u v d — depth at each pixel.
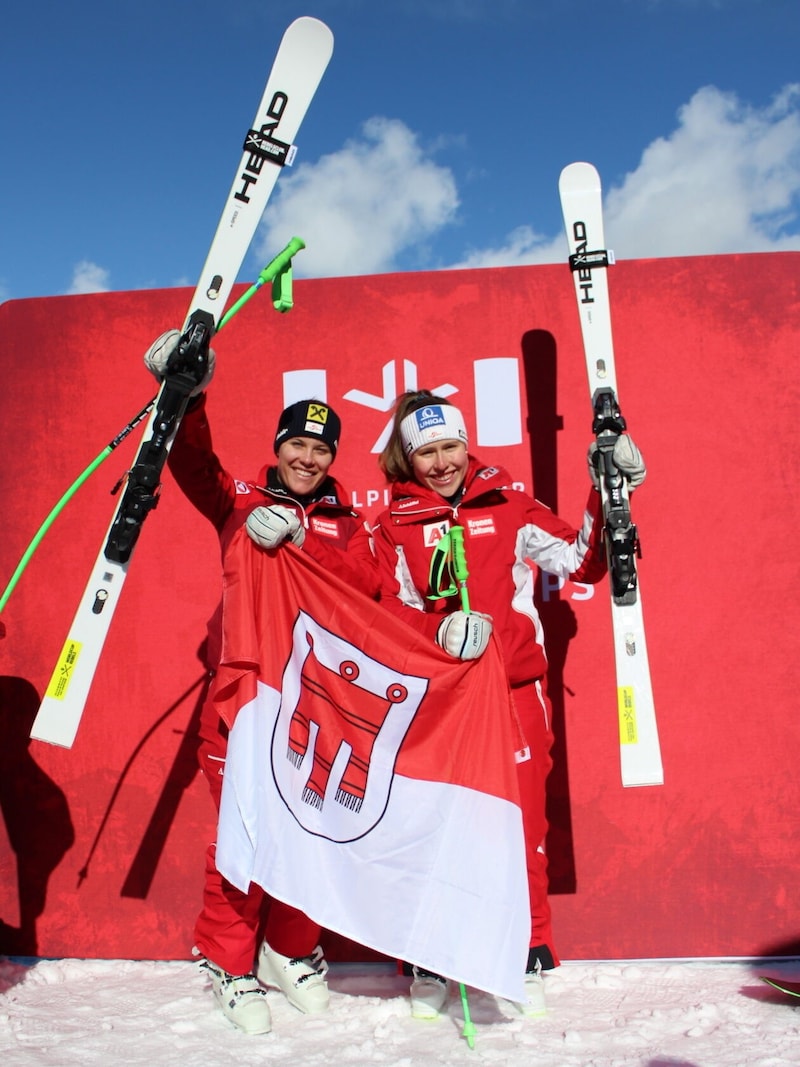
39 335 3.49
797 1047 2.28
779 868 3.17
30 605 3.37
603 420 2.69
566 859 3.20
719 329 3.37
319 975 2.69
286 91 2.70
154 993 2.83
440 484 2.85
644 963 3.09
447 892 2.35
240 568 2.51
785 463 3.31
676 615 3.27
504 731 2.42
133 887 3.25
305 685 2.52
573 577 2.77
